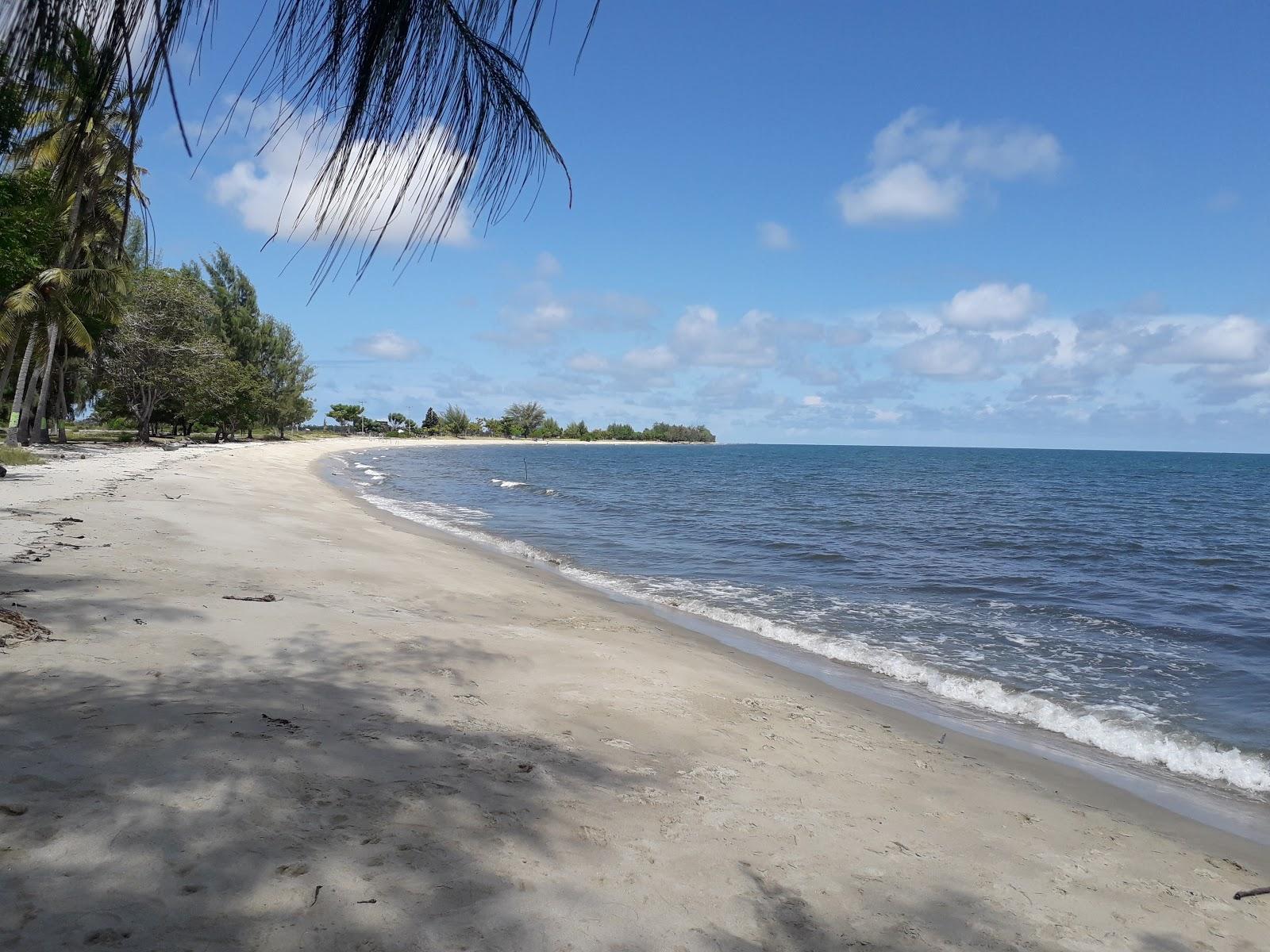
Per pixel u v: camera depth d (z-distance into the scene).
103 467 23.61
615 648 8.02
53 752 3.73
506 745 4.74
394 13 1.37
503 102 1.48
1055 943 3.38
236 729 4.30
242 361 64.88
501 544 17.95
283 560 10.91
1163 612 12.91
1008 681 8.63
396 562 12.45
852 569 16.42
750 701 6.69
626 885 3.30
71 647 5.53
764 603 12.52
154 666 5.34
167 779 3.58
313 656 6.16
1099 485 57.72
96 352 40.19
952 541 21.97
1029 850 4.34
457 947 2.68
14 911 2.52
